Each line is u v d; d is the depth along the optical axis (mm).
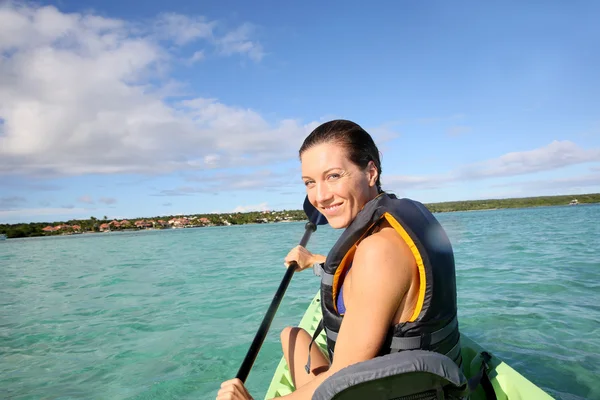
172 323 5406
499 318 4523
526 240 13023
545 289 5809
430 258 1347
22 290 8906
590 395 2824
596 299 5156
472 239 14086
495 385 2049
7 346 4766
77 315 6188
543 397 1865
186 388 3447
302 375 1967
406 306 1384
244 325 5137
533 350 3605
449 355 1485
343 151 1544
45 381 3713
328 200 1584
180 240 28484
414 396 1326
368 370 1259
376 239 1348
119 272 11117
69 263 14930
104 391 3469
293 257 2781
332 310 1592
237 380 1633
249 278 8656
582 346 3639
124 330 5211
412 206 1466
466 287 6195
